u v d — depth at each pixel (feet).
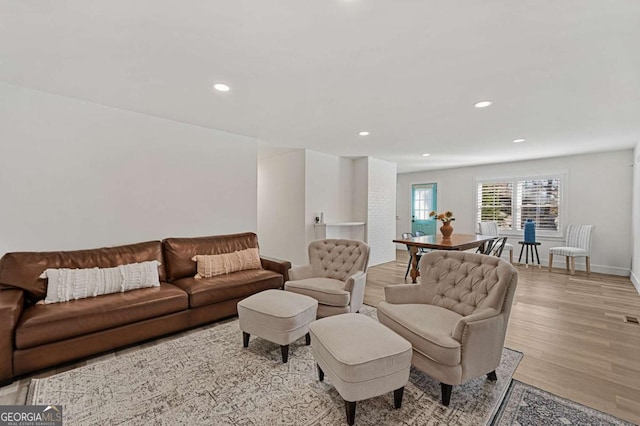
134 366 7.14
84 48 6.39
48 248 9.03
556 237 19.45
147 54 6.64
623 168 17.11
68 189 9.36
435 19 5.32
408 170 26.25
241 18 5.32
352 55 6.62
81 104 9.52
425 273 8.27
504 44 6.13
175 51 6.49
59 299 7.64
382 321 7.39
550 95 8.82
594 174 18.06
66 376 6.68
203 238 11.72
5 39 6.04
